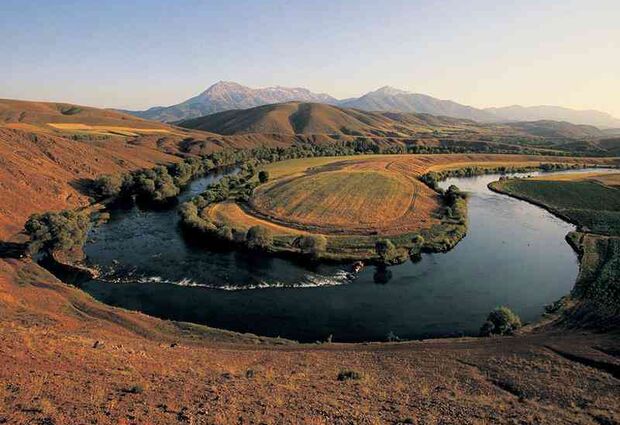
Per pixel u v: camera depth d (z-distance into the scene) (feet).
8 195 289.94
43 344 97.60
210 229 266.36
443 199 370.12
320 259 232.12
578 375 98.68
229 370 98.89
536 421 70.79
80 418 60.08
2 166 320.50
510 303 185.98
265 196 352.69
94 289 193.67
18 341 95.55
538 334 144.05
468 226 306.76
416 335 158.30
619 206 353.51
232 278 208.74
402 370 105.60
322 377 97.04
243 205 334.03
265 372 98.48
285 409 71.36
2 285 163.84
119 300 183.21
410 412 73.56
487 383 95.30
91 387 74.02
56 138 442.50
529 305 184.24
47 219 236.02
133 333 142.20
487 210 358.02
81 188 374.22
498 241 276.41
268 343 143.33
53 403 64.95
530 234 292.40
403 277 214.48
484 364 109.70
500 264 234.58
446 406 77.51
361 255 235.61
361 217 302.45
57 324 131.03
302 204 329.11
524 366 106.32
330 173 437.99
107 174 422.00
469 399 82.43
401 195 363.56
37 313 139.64
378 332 160.35
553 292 197.77
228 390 80.07
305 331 160.86
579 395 86.07
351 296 191.62
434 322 168.25
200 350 123.44
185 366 99.25
